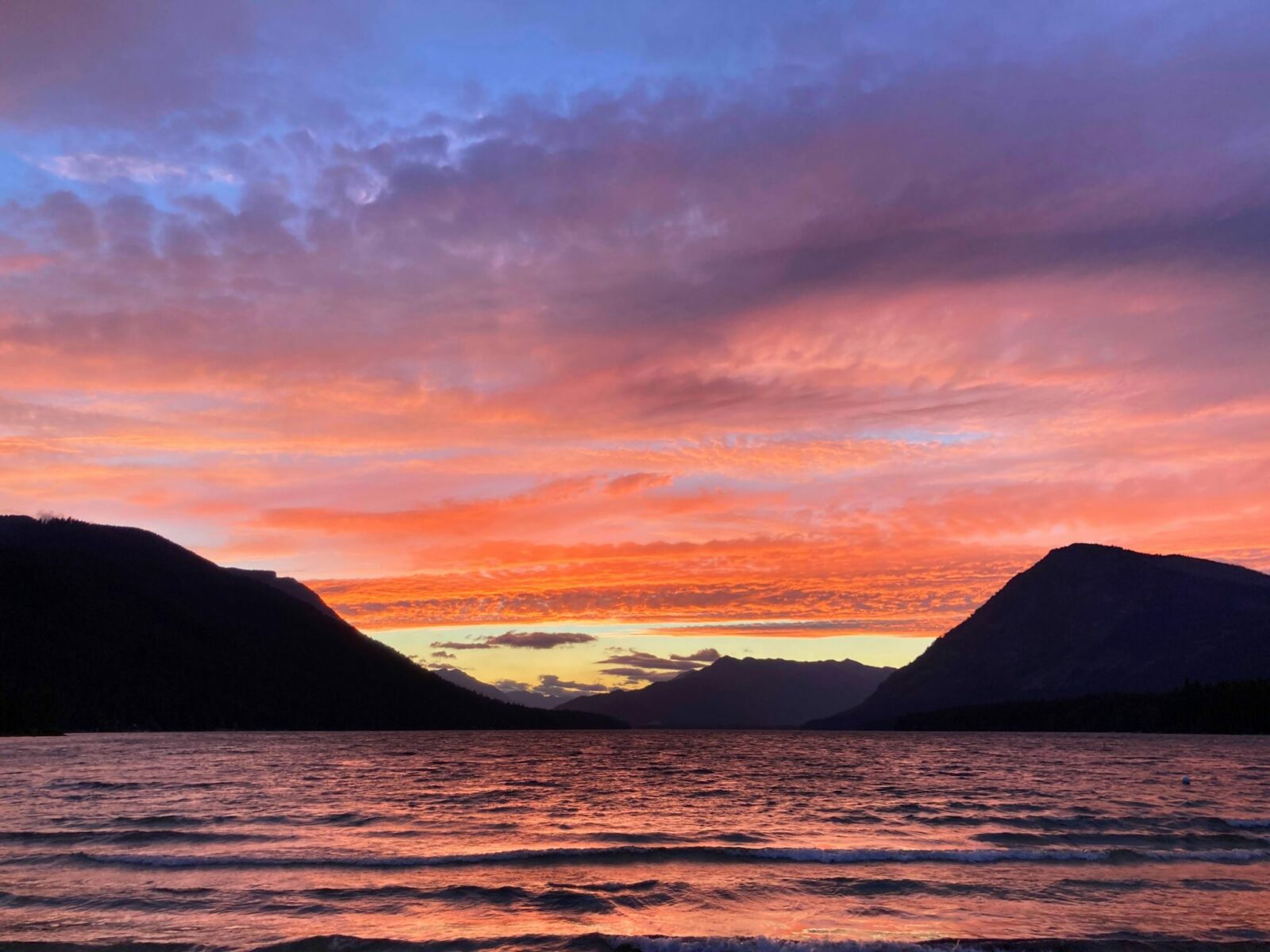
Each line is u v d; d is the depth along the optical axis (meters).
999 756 111.94
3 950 19.78
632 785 64.38
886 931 21.95
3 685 178.75
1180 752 121.25
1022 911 23.88
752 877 27.70
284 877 27.23
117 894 24.92
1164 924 22.45
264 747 135.50
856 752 126.00
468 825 39.72
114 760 91.25
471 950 20.09
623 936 21.03
